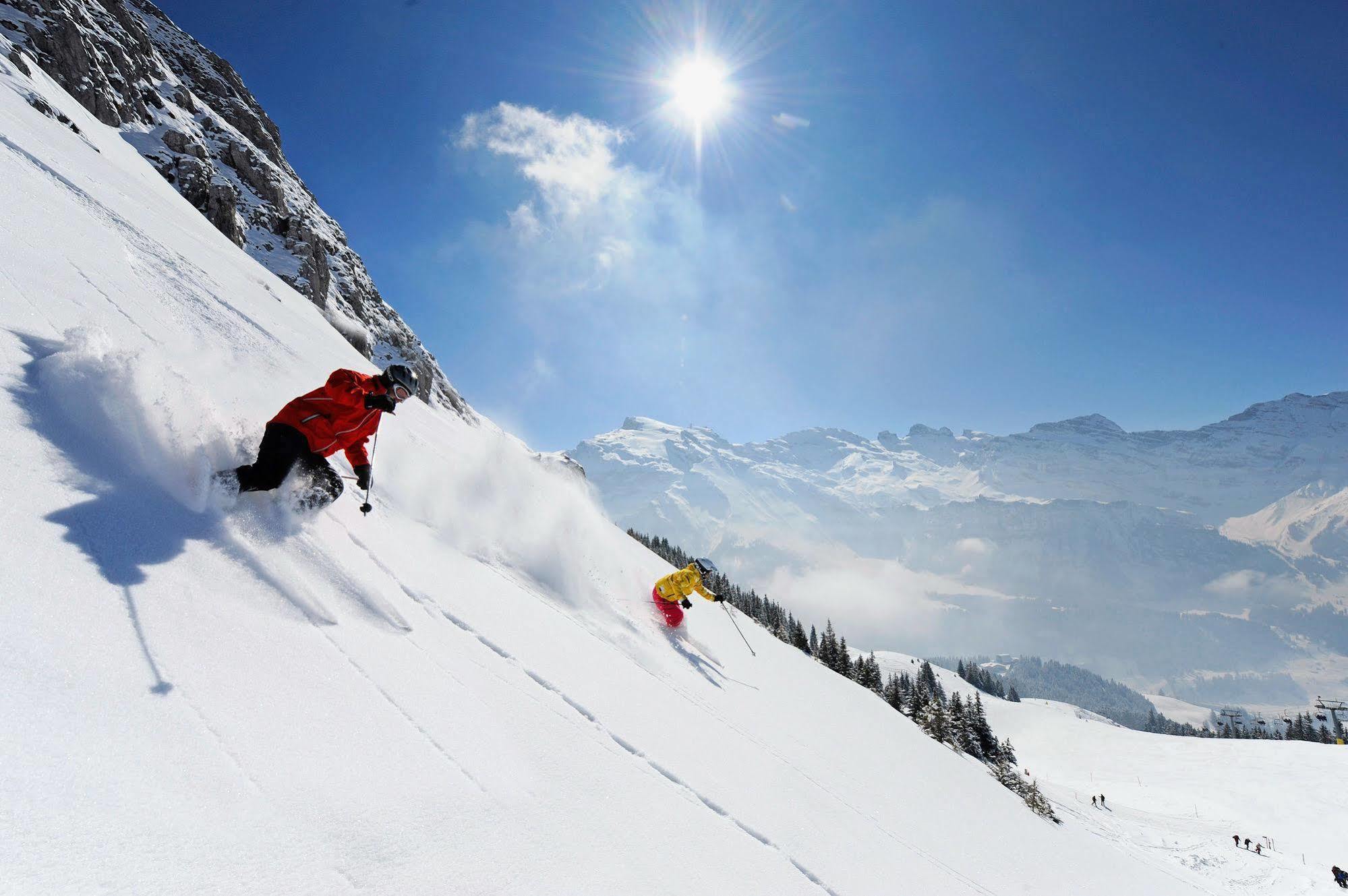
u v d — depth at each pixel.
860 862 3.77
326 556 3.38
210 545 2.84
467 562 5.11
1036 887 5.73
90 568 2.27
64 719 1.67
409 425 8.95
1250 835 45.16
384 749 2.28
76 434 2.96
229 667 2.23
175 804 1.63
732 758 4.30
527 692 3.36
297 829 1.76
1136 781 66.25
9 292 3.99
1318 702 107.19
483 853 2.03
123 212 9.01
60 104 20.16
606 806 2.71
